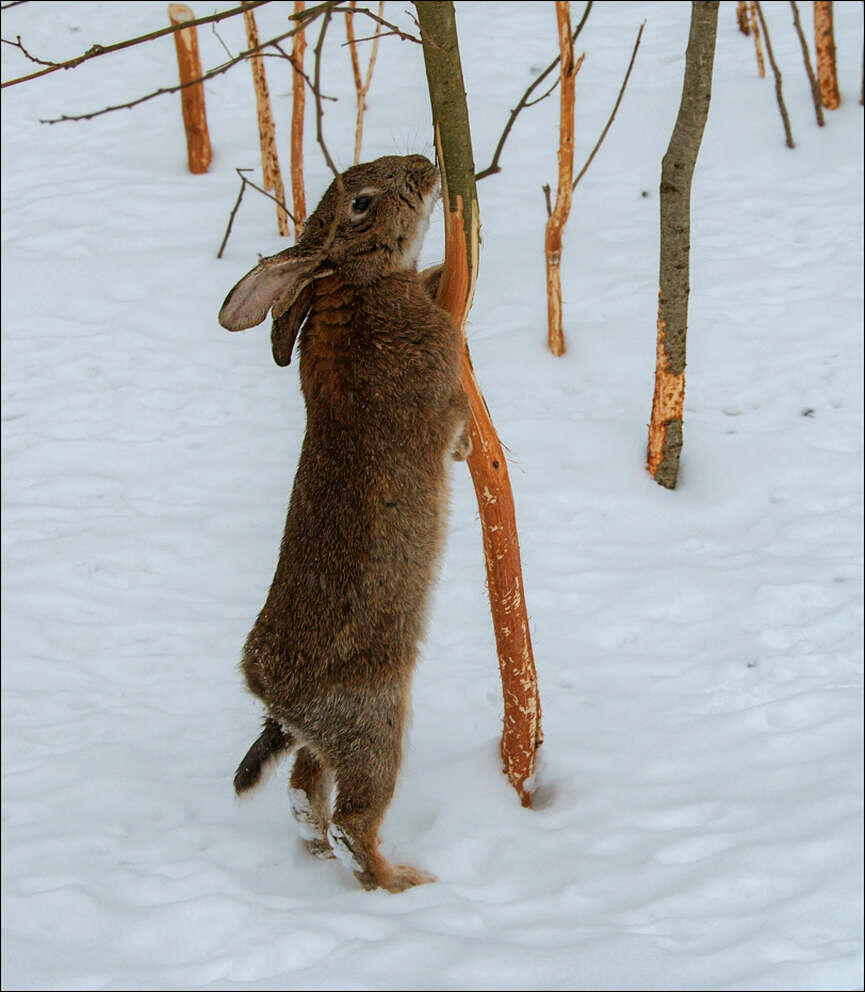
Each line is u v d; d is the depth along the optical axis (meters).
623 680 5.72
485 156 10.74
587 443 7.46
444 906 4.23
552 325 8.19
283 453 7.87
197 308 9.42
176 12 10.71
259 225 10.34
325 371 4.46
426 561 4.41
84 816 4.94
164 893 4.38
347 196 4.39
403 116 11.51
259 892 4.42
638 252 9.37
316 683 4.32
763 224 9.48
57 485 7.67
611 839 4.65
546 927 4.10
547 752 5.23
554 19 13.52
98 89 13.10
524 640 4.86
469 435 4.54
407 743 4.46
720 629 6.03
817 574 6.32
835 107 10.73
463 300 4.43
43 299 9.65
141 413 8.36
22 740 5.55
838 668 5.68
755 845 4.45
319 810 4.62
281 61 13.05
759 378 7.86
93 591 6.71
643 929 4.04
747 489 7.06
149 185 11.16
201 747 5.47
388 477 4.35
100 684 5.98
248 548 7.02
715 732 5.29
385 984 3.75
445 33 3.96
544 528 6.86
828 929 3.96
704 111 6.28
